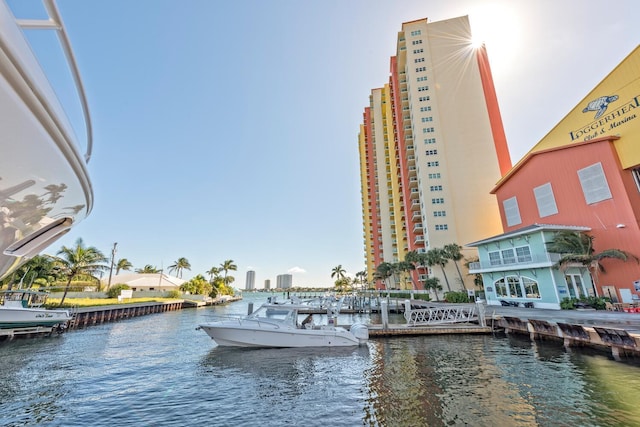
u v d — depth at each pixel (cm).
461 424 724
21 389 1044
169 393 998
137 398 957
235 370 1238
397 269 5728
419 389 969
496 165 4878
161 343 1867
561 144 2967
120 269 7475
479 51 5534
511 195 3309
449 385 993
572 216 2616
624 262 2234
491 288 3050
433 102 5319
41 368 1309
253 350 1547
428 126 5216
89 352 1619
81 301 3575
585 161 2561
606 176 2414
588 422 707
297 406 873
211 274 8719
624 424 693
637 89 2336
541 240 2452
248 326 1590
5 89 167
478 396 889
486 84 5338
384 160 7862
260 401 916
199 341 1939
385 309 2025
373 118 8869
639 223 2233
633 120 2350
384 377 1110
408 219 5703
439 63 5522
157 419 809
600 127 2592
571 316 1808
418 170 5122
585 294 2341
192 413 842
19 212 260
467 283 4369
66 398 962
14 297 2175
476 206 4744
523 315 1956
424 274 5166
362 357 1417
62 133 235
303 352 1505
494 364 1216
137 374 1207
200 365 1316
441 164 4997
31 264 2847
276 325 1633
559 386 938
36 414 851
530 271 2562
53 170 255
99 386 1072
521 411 778
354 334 1706
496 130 5091
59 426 780
